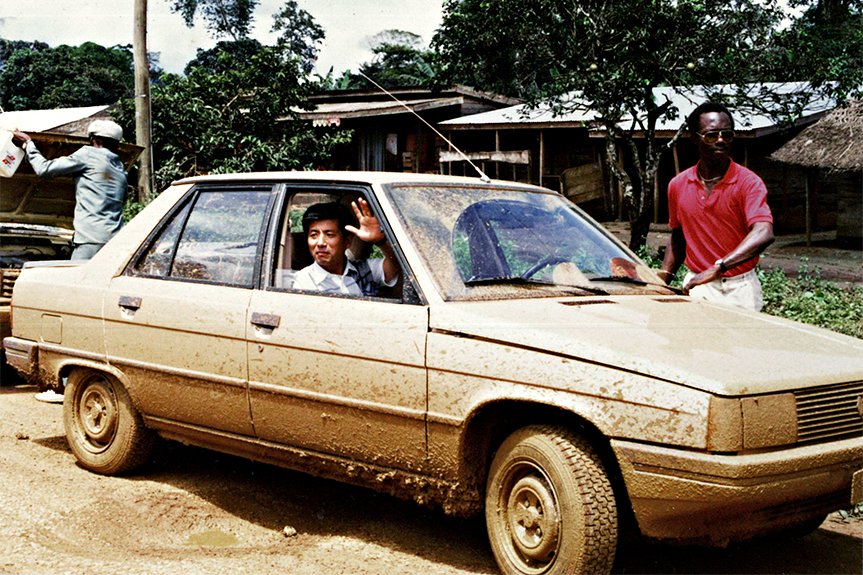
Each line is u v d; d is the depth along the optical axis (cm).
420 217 418
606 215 2341
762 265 1667
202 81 1872
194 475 525
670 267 566
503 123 2259
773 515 336
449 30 1319
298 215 458
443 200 436
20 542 407
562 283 420
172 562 390
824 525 468
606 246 472
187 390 463
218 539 426
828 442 344
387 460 396
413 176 447
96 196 757
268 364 427
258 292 441
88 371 524
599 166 2341
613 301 409
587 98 1279
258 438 444
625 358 338
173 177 1816
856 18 2052
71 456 555
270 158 1831
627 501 362
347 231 459
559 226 464
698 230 534
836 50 1836
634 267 463
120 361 494
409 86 2622
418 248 403
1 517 439
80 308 514
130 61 3672
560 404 342
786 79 1286
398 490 404
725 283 523
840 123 1788
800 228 2169
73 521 439
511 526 365
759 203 504
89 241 753
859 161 1705
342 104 2731
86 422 528
